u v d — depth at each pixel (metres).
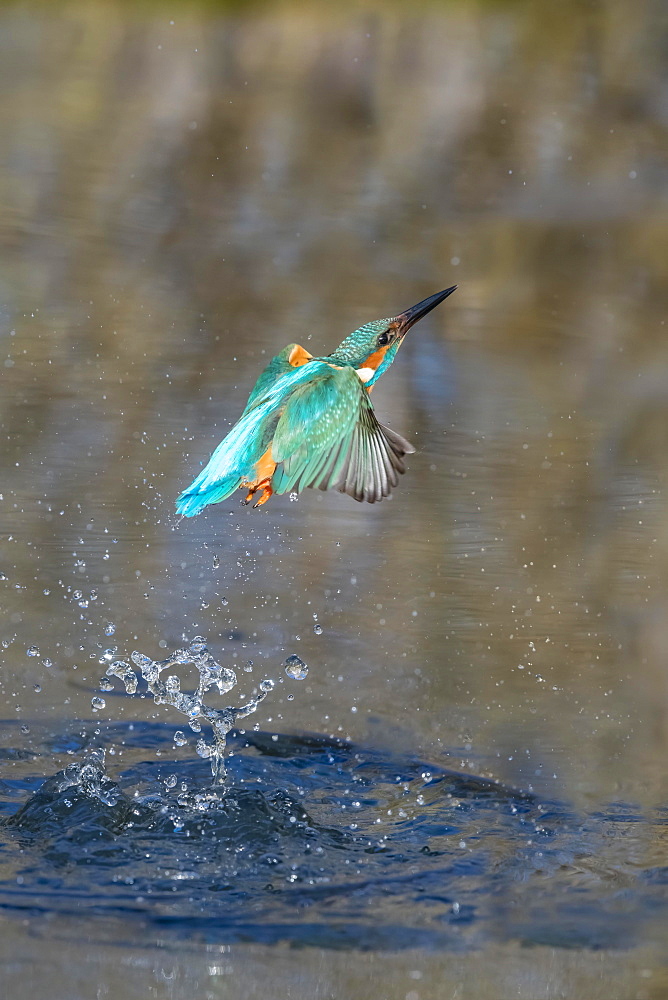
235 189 25.81
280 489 6.27
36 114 29.70
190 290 19.69
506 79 34.38
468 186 27.03
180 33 37.19
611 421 15.52
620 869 6.81
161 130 29.48
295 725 8.74
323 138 29.81
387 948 5.88
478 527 12.34
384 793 7.80
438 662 9.70
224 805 7.37
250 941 5.93
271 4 39.19
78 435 13.84
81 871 6.62
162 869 6.68
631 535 12.20
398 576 11.23
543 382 16.89
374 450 6.25
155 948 5.82
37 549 11.25
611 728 8.70
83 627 9.99
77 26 37.69
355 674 9.48
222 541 11.77
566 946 5.92
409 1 39.72
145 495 12.52
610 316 20.14
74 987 5.38
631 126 31.16
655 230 24.34
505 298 20.55
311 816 7.45
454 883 6.62
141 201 24.50
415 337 18.47
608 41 36.47
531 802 7.67
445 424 15.14
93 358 16.36
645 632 10.22
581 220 24.84
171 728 8.72
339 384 6.38
